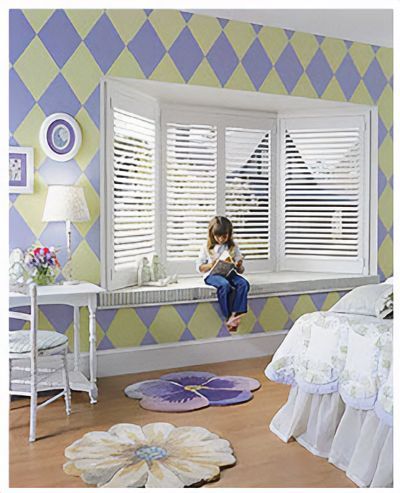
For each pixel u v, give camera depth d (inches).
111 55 162.2
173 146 198.5
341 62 197.6
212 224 186.5
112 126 166.4
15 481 102.4
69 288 145.0
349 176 211.3
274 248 217.6
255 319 190.5
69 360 159.9
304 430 121.7
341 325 113.3
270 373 124.3
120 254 172.6
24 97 153.0
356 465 103.0
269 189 215.8
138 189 180.5
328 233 215.8
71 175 159.2
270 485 101.1
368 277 207.5
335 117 211.5
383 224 210.5
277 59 186.4
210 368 175.9
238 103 199.3
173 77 170.7
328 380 113.1
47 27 154.7
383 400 99.5
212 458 111.1
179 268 199.5
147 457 111.6
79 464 108.7
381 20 179.6
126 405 142.9
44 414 137.3
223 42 177.6
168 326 176.2
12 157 151.7
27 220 154.7
